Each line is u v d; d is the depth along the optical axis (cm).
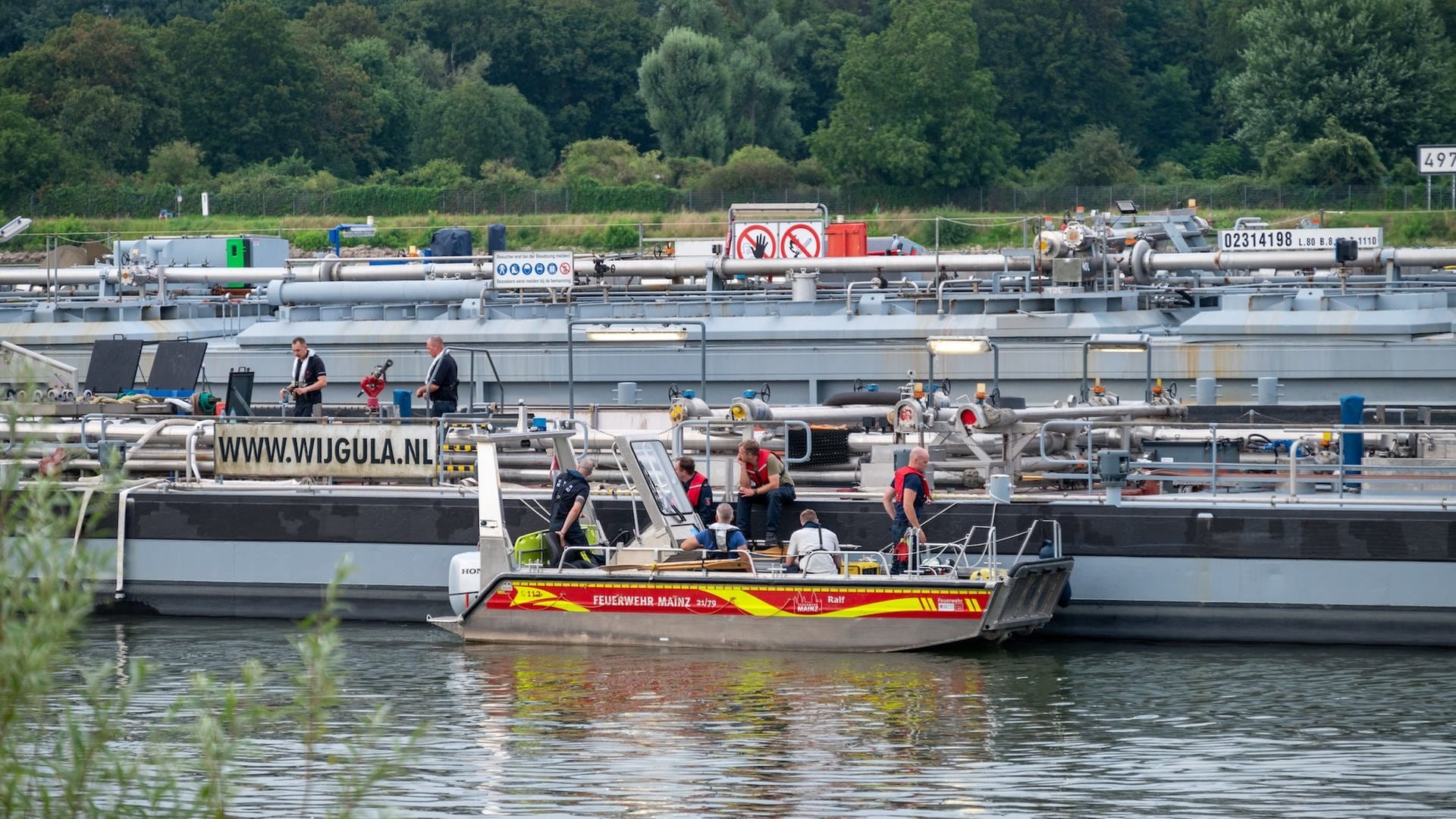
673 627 8044
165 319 15612
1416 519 8094
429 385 10088
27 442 3381
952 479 8862
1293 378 12688
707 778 5834
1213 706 6944
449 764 6025
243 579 9319
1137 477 8625
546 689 7231
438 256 16525
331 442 9331
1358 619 8175
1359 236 14762
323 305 14788
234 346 14662
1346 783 5778
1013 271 13712
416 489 9275
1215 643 8331
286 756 6081
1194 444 9481
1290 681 7419
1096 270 13625
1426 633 8106
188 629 8988
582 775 5891
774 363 13438
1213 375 12800
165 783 3866
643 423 10494
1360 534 8162
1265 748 6256
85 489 6294
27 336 15075
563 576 8144
